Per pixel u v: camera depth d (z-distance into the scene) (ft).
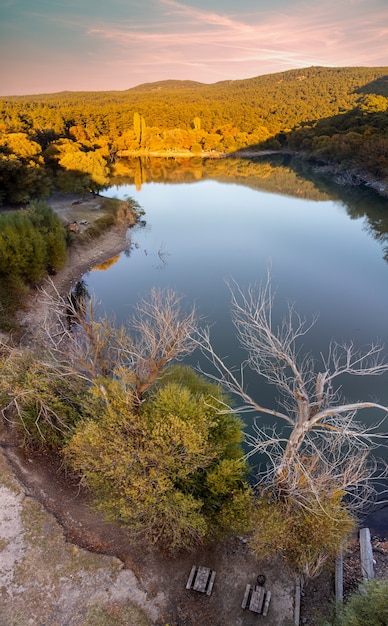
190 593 42.88
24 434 56.70
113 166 346.95
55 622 38.88
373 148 299.38
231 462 45.75
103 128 447.83
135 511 42.32
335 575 45.55
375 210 238.07
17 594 40.65
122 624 39.22
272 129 507.30
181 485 46.19
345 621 34.32
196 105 615.16
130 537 47.16
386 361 94.12
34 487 52.13
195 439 43.45
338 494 45.34
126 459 42.86
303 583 44.70
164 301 121.70
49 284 123.85
